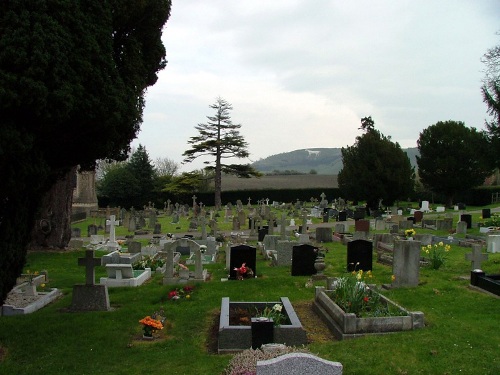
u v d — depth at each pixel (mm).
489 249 22766
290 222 41406
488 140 30000
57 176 12203
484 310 12109
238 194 81125
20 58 8945
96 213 56438
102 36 10695
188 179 66188
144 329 11242
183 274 17250
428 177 53562
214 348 10492
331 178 106188
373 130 50906
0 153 8805
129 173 70625
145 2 13188
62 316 13008
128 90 11992
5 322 12633
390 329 10539
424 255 21656
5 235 10070
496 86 27828
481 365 8727
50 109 9422
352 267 18172
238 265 17312
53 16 9703
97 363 9867
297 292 15109
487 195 57062
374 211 46000
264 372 6172
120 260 20562
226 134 67312
